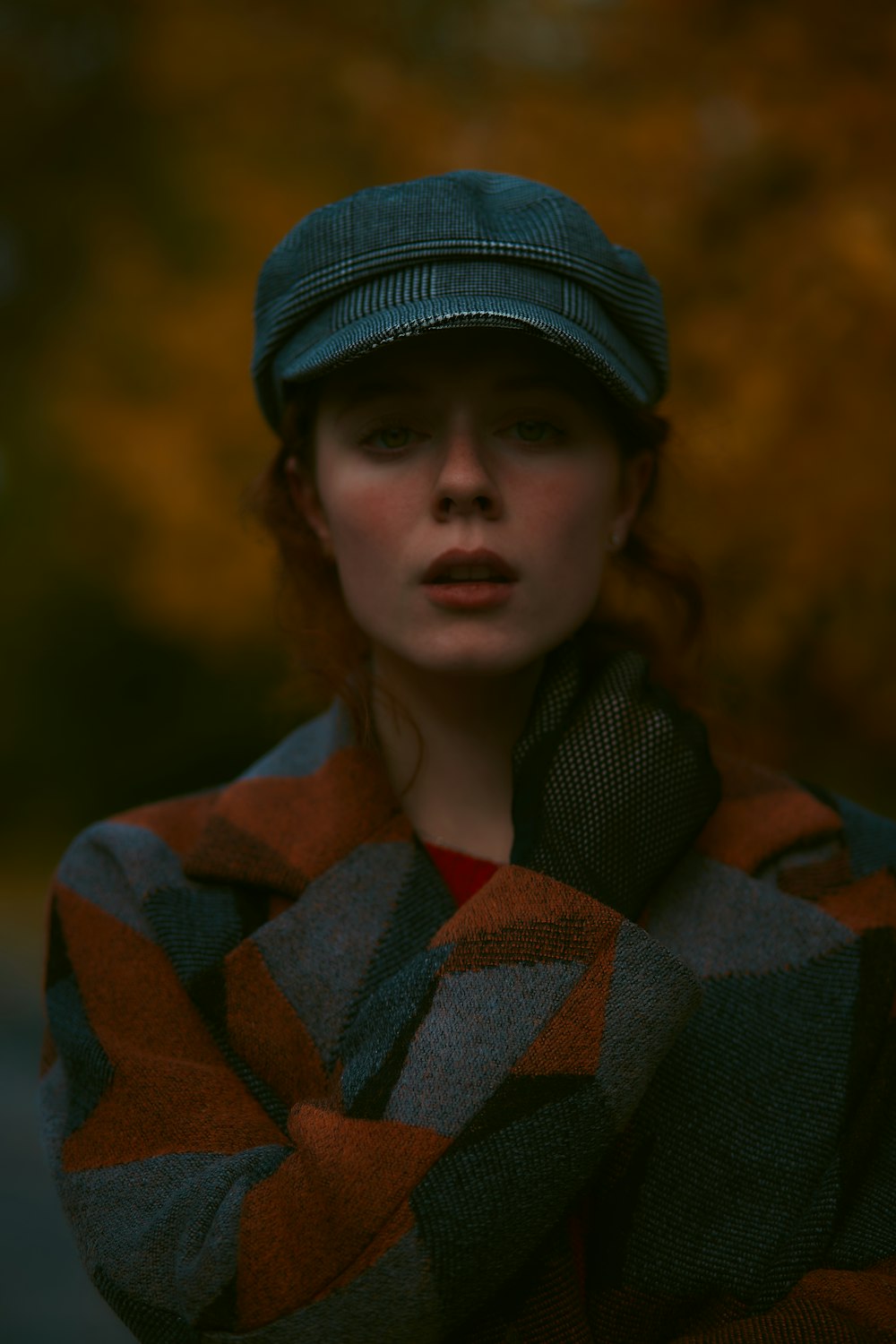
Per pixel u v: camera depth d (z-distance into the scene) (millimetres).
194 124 6184
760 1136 948
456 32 3902
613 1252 923
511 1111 839
